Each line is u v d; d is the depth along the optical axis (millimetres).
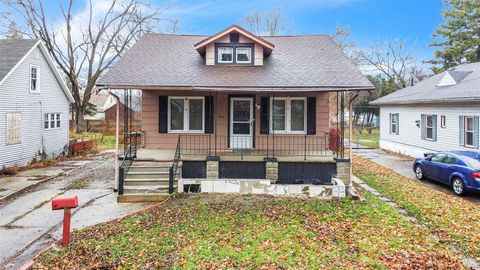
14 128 17266
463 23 34188
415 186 12531
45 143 20234
